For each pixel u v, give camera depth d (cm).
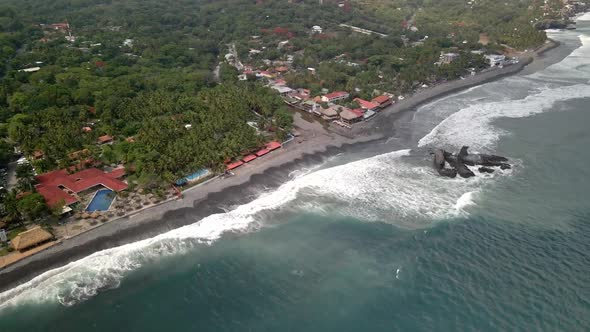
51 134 12700
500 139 14075
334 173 12025
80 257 8619
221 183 11331
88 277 8188
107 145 12688
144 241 9156
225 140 12738
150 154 11600
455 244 9031
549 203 10394
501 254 8662
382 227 9719
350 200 10775
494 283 7919
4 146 11900
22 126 12838
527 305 7394
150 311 7544
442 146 13762
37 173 11344
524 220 9756
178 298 7831
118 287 8025
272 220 10031
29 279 8031
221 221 9906
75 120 13875
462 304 7500
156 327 7231
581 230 9338
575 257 8494
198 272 8450
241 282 8206
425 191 11094
